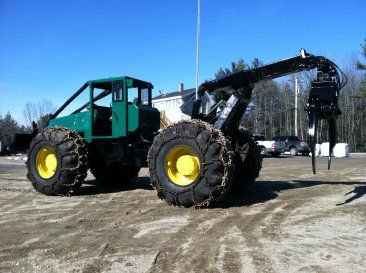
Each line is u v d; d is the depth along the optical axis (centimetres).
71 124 934
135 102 908
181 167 680
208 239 466
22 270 367
